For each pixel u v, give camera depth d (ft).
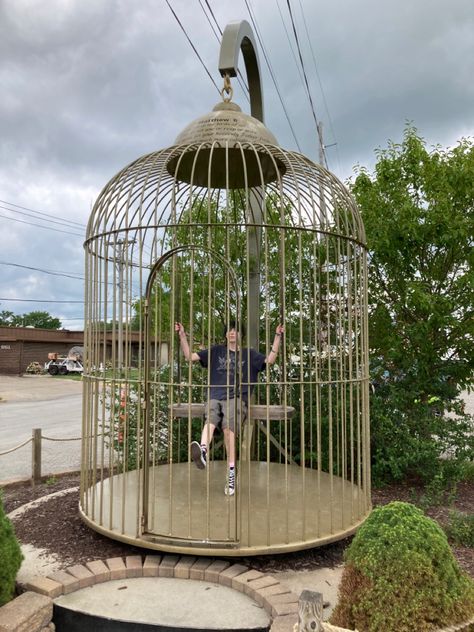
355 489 15.92
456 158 20.90
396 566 7.63
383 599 7.50
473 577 11.28
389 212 20.74
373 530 8.19
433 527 8.14
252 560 12.01
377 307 21.39
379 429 19.11
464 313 21.06
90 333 14.01
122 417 18.71
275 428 20.93
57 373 108.37
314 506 14.07
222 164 17.28
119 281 13.15
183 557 11.79
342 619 7.87
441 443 19.25
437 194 20.12
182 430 21.01
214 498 14.48
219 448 20.98
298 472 17.63
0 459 26.96
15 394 68.33
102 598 10.32
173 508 13.64
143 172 14.89
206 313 22.25
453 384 21.95
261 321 21.70
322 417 19.84
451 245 20.21
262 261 21.61
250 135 14.44
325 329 21.13
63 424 40.73
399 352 20.47
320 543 11.73
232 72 15.99
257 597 10.18
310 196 14.44
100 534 13.38
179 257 22.08
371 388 20.99
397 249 20.68
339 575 11.41
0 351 108.88
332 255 20.58
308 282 21.13
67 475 22.04
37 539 13.14
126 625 9.53
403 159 21.52
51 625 9.82
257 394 20.90
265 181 18.65
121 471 20.30
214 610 9.91
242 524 12.54
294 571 11.57
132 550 12.43
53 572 11.27
